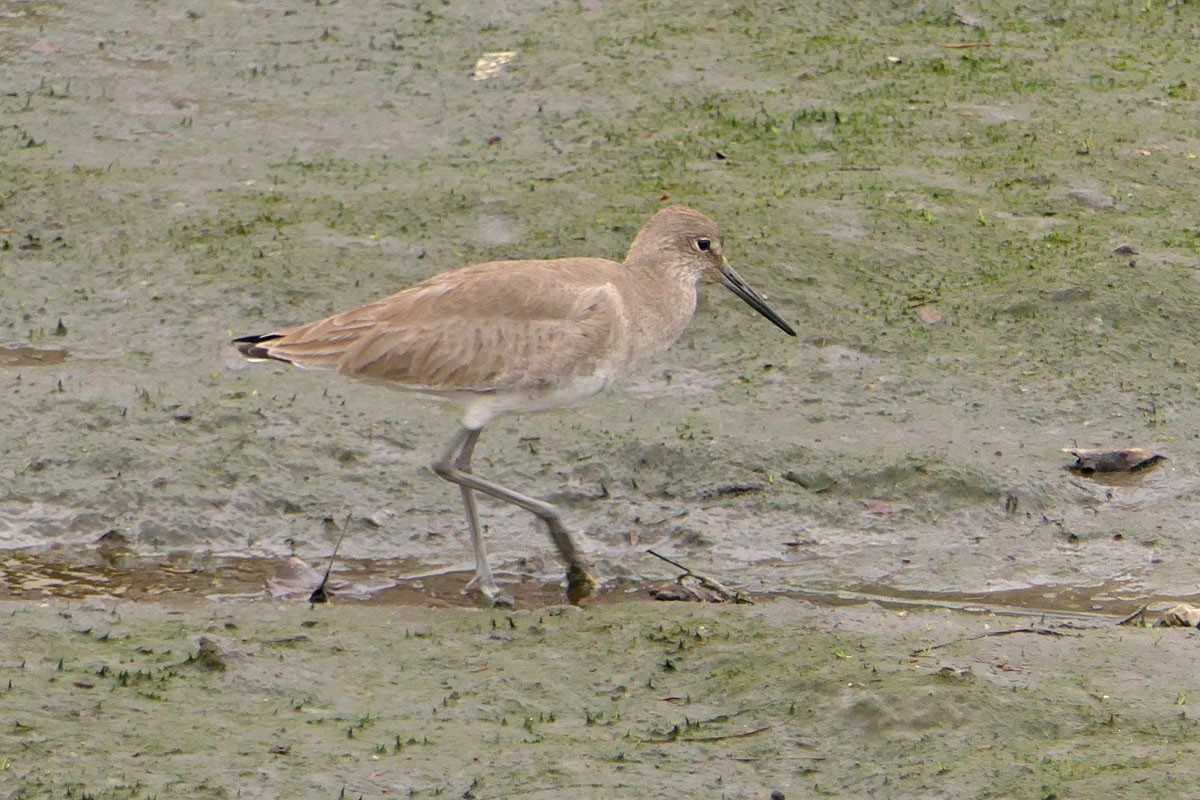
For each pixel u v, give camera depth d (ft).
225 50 70.49
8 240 55.57
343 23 73.10
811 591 38.99
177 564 39.70
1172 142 64.23
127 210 57.57
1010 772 28.37
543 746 29.63
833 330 51.29
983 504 42.70
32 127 63.98
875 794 27.94
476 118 65.98
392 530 41.57
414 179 60.54
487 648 34.24
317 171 61.62
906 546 41.24
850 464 43.73
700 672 32.96
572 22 74.18
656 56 71.00
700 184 60.13
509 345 38.42
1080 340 50.78
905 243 56.03
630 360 40.50
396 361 38.60
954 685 31.14
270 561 40.06
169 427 44.68
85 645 33.60
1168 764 28.53
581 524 42.04
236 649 33.60
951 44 73.46
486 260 54.29
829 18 75.51
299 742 29.55
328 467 43.55
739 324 51.37
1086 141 64.08
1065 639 34.45
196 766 28.43
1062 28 75.46
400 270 53.72
